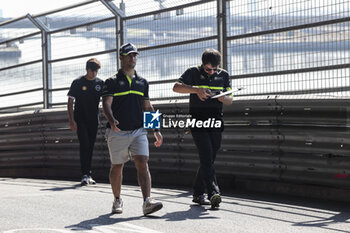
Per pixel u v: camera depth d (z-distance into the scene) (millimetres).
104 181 11328
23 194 8719
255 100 8633
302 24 8141
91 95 10594
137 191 9078
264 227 5852
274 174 8508
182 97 10172
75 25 12070
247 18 8906
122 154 6805
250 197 8211
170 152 10227
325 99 7695
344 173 7562
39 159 13133
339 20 7684
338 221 6234
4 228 5750
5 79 14523
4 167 13977
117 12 11070
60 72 12609
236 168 9086
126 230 5637
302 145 8070
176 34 10109
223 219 6352
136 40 10852
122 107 6789
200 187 7562
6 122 13844
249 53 8906
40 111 12891
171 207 7309
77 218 6402
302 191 8234
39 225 5930
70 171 12477
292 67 8305
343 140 7543
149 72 10703
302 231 5648
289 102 8148
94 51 11719
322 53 7918
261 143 8664
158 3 10367
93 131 10656
